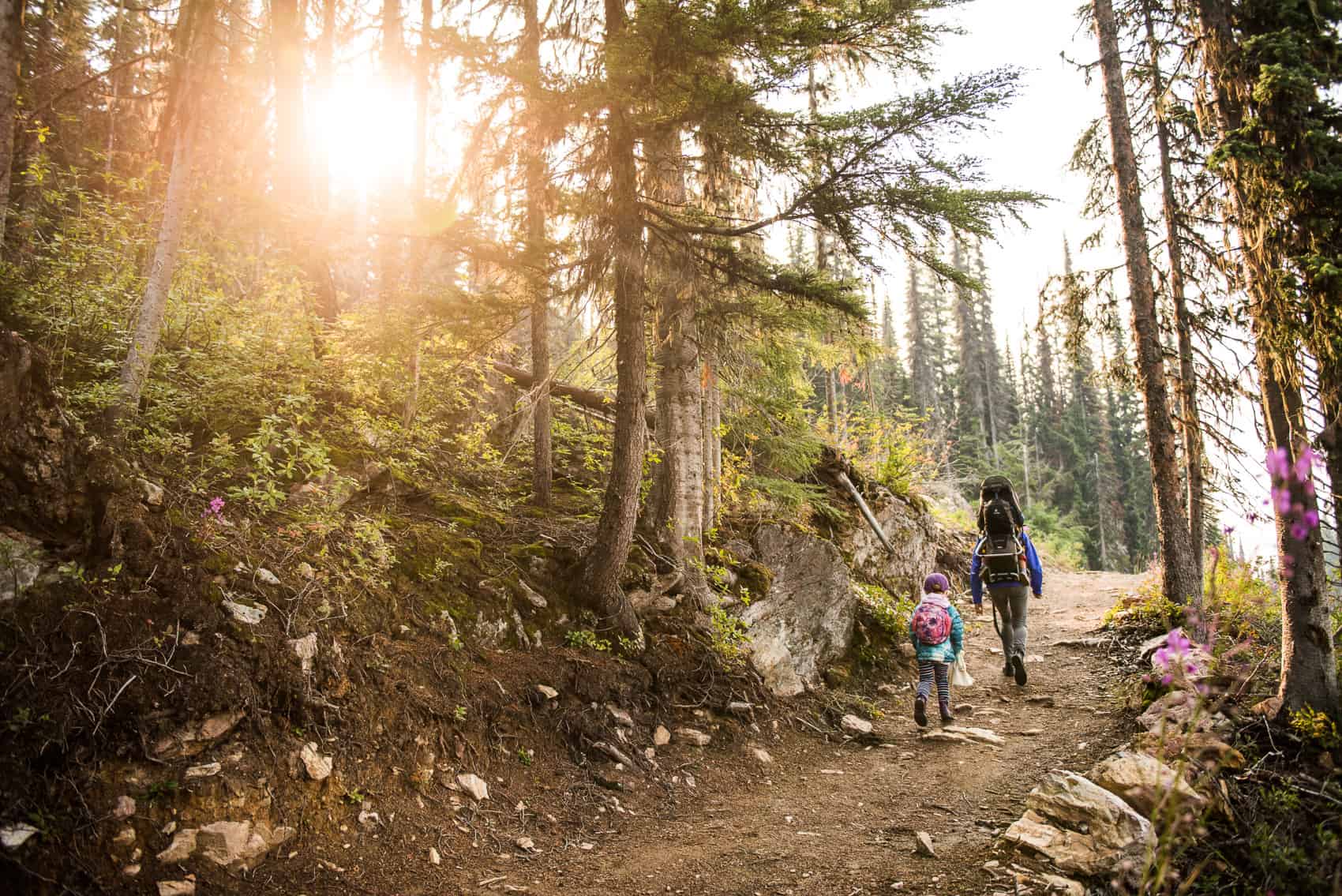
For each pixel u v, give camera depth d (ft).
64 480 15.26
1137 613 35.14
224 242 24.61
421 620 19.52
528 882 14.65
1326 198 20.59
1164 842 9.66
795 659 29.19
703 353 30.45
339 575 18.43
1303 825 17.88
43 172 23.00
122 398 17.40
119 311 21.81
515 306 24.07
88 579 14.30
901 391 138.62
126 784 12.60
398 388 28.14
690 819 18.51
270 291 27.35
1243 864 16.78
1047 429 167.22
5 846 10.96
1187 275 35.55
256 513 18.89
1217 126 24.22
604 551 24.07
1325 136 20.57
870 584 39.93
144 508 15.98
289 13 28.73
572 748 19.62
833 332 29.30
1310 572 21.42
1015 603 29.50
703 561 28.66
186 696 13.78
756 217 29.43
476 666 19.70
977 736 24.23
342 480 21.75
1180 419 34.99
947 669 26.18
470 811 16.33
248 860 13.05
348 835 14.46
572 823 17.21
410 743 16.67
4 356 14.88
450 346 26.96
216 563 16.07
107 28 33.27
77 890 11.32
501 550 23.99
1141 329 35.24
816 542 32.63
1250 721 21.56
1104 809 16.33
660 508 29.01
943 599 26.30
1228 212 24.02
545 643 22.12
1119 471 164.86
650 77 19.99
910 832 17.62
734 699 24.67
